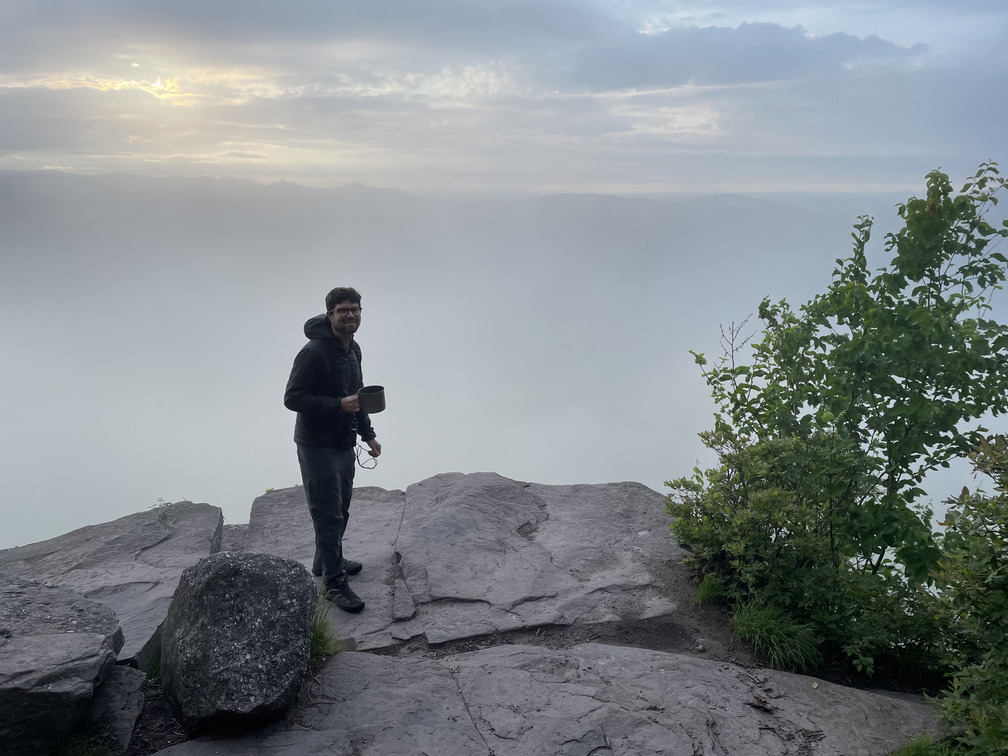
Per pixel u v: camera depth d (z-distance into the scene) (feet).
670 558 18.92
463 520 20.89
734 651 15.06
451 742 11.10
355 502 23.98
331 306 16.22
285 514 23.07
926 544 16.08
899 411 17.16
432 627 15.65
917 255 17.62
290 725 11.30
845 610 15.48
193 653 11.32
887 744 11.72
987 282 17.12
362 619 16.06
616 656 14.19
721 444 17.65
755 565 15.84
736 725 12.02
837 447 15.75
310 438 16.63
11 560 18.63
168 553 18.65
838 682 14.67
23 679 9.78
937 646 14.98
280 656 11.41
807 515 15.57
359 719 11.55
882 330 17.43
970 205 17.03
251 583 11.84
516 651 14.34
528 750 11.02
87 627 11.85
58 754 10.27
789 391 18.02
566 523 21.54
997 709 10.77
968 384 16.81
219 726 10.98
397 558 19.08
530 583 17.57
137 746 10.93
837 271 19.21
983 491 11.76
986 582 11.23
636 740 11.37
